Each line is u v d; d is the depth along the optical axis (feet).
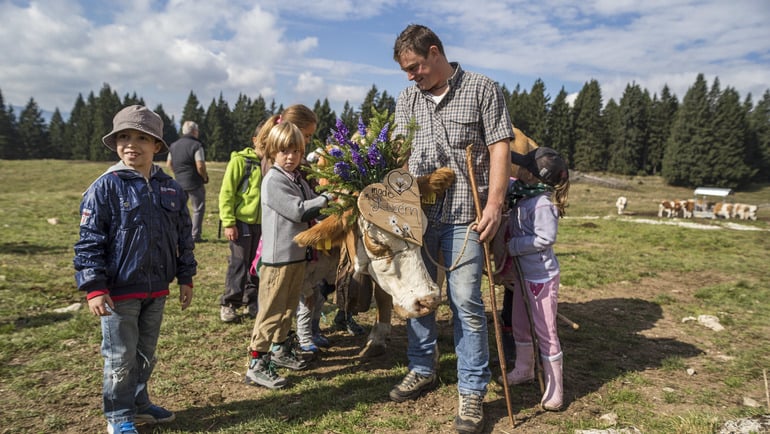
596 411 10.78
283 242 11.12
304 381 11.87
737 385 12.25
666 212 76.23
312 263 12.75
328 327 16.15
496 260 12.34
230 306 15.88
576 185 144.77
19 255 23.76
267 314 11.27
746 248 37.01
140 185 8.97
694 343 15.35
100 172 125.49
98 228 8.43
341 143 10.23
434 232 10.57
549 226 10.63
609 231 45.01
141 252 8.79
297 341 13.48
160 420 9.71
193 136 29.53
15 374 11.62
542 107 254.88
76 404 10.45
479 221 9.69
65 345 13.41
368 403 10.82
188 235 9.98
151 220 8.98
